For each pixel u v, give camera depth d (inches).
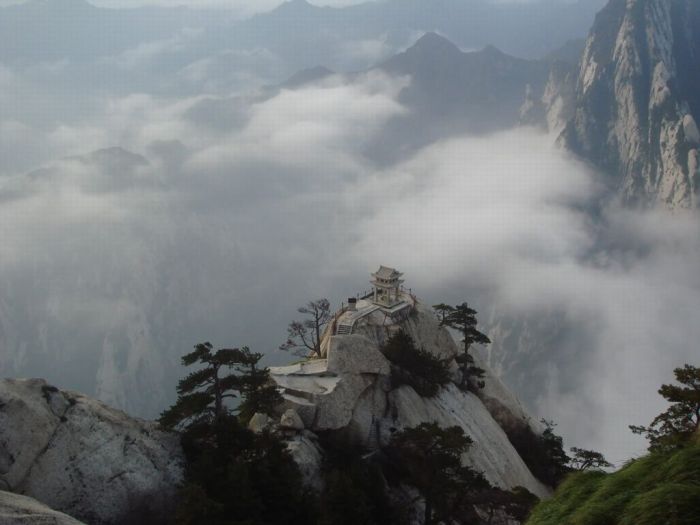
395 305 3336.6
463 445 2112.5
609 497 904.3
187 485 1609.3
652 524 751.1
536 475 3159.5
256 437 1860.2
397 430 2518.5
